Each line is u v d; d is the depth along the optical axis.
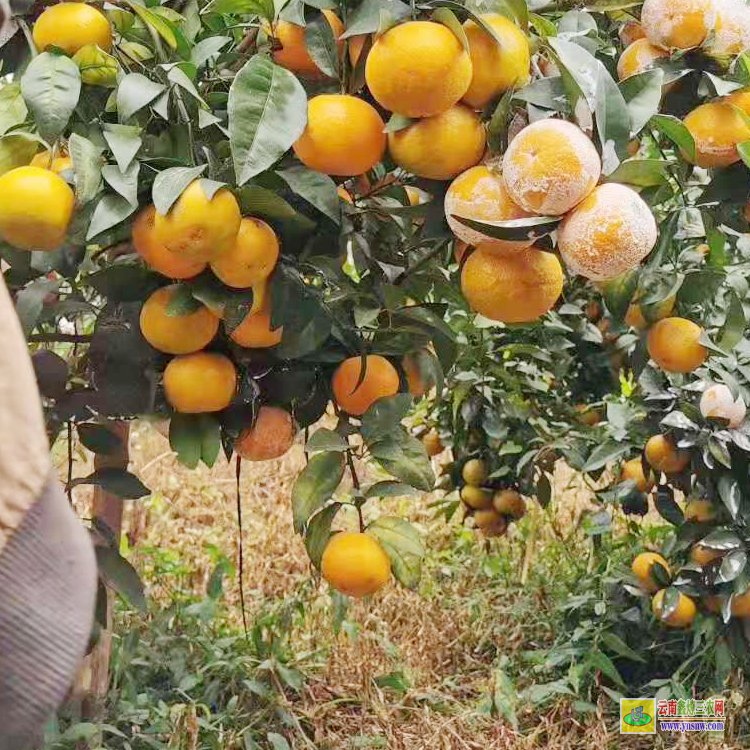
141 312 1.66
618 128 1.43
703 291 2.06
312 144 1.51
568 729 3.11
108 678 2.82
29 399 0.73
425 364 2.00
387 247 1.99
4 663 0.70
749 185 1.68
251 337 1.69
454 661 3.60
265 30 1.67
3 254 1.68
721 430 2.58
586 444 3.34
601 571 3.72
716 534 2.66
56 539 0.73
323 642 3.50
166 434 1.86
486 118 1.51
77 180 1.42
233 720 2.92
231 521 4.67
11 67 1.69
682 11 1.57
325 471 1.80
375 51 1.40
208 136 1.68
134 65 1.68
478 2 1.50
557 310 2.97
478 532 4.43
